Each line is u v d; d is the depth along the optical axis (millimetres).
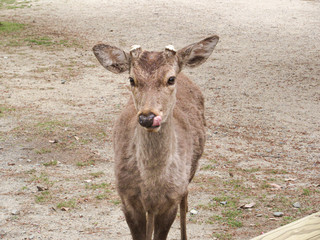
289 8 33844
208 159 11062
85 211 8484
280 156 11383
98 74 19109
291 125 13773
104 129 12945
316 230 2945
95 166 10562
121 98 16062
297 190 9359
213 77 19031
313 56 22406
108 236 7586
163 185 5754
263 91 17234
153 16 30734
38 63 20422
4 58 21047
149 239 5949
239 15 31375
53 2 36062
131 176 5891
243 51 23281
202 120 8070
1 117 13641
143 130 5512
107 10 32812
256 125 13727
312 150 11805
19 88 16766
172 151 5793
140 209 6121
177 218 8500
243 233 7613
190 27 27984
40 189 9273
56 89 16844
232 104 15727
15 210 8398
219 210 8508
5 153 11133
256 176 10133
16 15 31266
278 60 21688
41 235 7570
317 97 16578
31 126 12953
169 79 5328
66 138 12172
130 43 24203
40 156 11023
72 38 25297
